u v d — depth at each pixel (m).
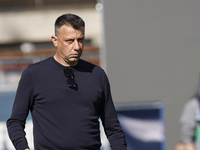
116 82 22.78
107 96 8.80
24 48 74.38
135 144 22.59
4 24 76.06
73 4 76.06
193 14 22.91
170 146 22.64
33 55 30.14
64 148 7.88
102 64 25.73
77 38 8.15
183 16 22.91
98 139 8.42
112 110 8.91
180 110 22.80
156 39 22.88
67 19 8.21
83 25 8.36
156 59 22.88
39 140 7.99
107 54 22.80
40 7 76.00
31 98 8.16
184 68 22.86
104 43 22.83
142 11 22.83
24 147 7.62
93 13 76.06
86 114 8.12
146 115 22.81
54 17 76.38
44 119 8.01
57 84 8.10
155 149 22.56
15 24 76.12
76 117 8.02
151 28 22.83
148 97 22.83
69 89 8.09
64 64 8.37
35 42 76.88
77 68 8.43
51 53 30.03
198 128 12.33
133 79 22.80
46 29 76.12
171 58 22.88
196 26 22.88
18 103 8.13
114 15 22.78
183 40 22.88
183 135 12.51
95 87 8.39
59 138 7.88
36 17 76.38
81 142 7.97
